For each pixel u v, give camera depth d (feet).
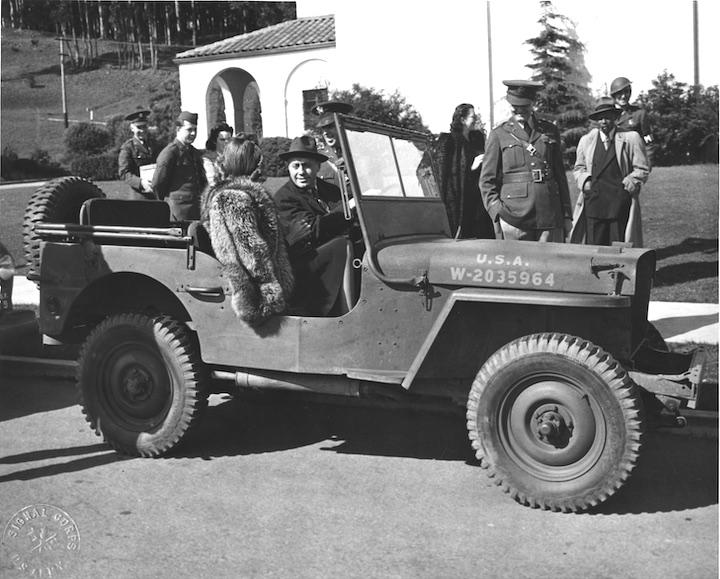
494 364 12.79
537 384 12.64
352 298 14.78
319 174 19.66
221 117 79.10
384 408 18.31
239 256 14.11
